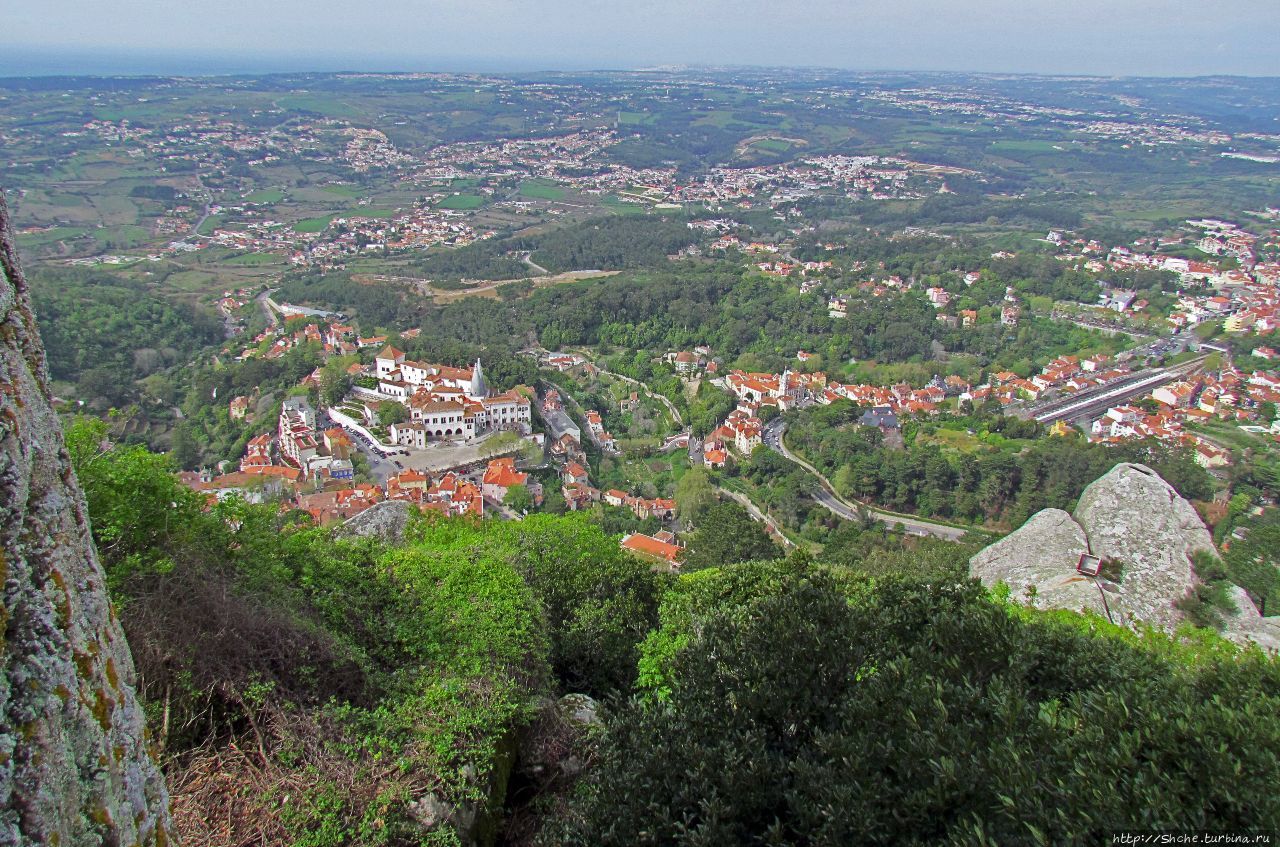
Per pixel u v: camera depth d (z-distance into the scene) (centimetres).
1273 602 3738
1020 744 968
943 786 926
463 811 1203
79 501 645
